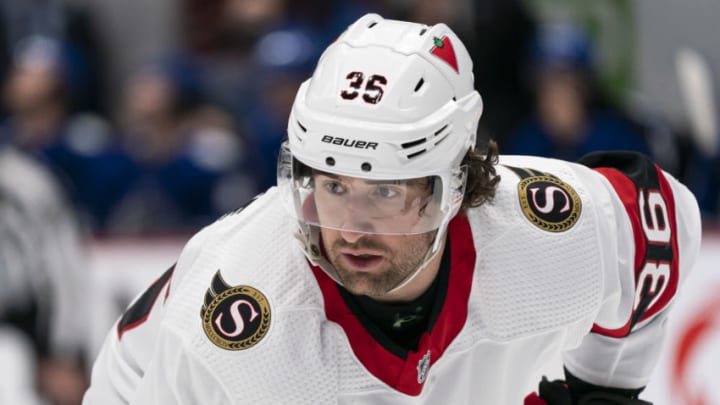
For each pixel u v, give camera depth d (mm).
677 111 20109
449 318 8695
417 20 19172
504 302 8758
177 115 18094
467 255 8711
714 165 18484
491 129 18797
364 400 8578
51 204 17000
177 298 8367
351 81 7984
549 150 18438
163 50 20453
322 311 8344
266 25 19484
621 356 9969
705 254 16172
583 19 19734
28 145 17703
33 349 16438
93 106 20219
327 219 8078
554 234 8883
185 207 17688
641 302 9578
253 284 8234
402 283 8289
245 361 8070
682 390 16031
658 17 20266
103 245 16516
